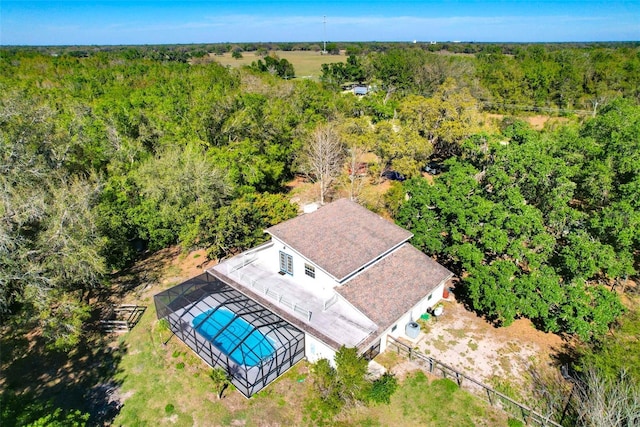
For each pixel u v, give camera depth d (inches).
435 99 2210.9
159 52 6437.0
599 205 1439.5
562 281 1038.4
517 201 1165.1
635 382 705.6
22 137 1346.0
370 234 1109.7
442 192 1258.6
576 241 1040.8
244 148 1809.8
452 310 1111.0
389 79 4116.6
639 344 805.2
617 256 1088.2
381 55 4904.0
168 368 939.3
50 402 805.9
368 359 920.9
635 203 1196.5
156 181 1385.3
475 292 1005.2
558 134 1910.7
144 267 1384.1
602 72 3622.0
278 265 1123.3
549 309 968.3
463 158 1685.5
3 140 1205.1
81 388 892.0
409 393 852.0
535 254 1035.9
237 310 978.1
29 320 962.7
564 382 866.1
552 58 4407.0
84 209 1130.0
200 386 886.4
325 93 2955.2
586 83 3690.9
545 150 1584.6
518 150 1439.5
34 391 885.8
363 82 4980.3
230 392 868.0
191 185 1376.7
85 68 3789.4
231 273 1128.2
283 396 854.5
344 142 1952.5
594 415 625.6
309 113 2466.8
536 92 3661.4
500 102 3673.7
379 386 842.8
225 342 915.4
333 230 1099.9
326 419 803.4
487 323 1058.1
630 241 1065.5
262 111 2080.5
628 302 1119.0
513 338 1002.7
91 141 1808.6
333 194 1908.2
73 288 1143.0
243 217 1306.6
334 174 1891.0
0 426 751.1
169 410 832.3
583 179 1434.5
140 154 1813.5
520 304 944.9
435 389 859.4
